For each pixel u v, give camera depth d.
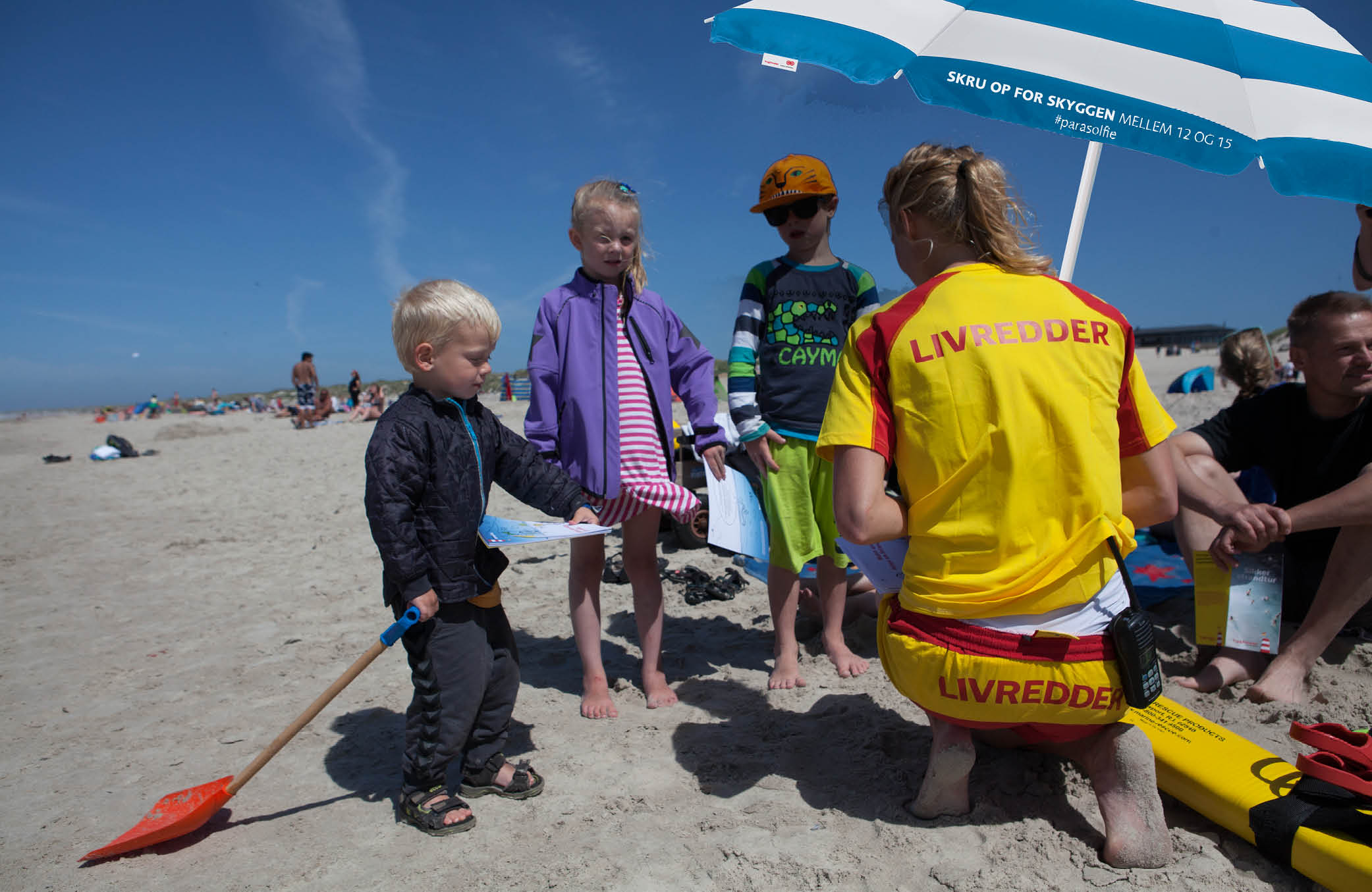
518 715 2.96
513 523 2.41
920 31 2.33
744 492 3.44
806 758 2.50
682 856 2.03
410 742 2.28
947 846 1.98
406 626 2.15
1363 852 1.68
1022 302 1.89
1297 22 2.55
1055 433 1.82
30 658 3.88
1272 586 2.78
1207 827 2.03
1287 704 2.59
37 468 13.18
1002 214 2.02
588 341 2.92
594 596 3.00
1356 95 2.47
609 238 2.87
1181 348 73.44
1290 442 3.03
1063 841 1.96
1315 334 2.80
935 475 1.88
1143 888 1.78
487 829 2.21
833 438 1.95
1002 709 1.88
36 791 2.56
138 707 3.24
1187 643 3.24
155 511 8.44
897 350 1.91
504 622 2.44
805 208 3.09
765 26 2.35
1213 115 2.33
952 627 1.89
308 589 5.09
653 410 3.01
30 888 2.02
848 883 1.87
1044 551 1.84
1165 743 2.16
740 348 3.13
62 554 6.35
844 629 3.76
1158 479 1.98
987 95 2.28
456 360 2.25
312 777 2.60
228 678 3.54
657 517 3.03
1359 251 3.15
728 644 3.72
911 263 2.16
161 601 4.90
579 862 2.01
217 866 2.09
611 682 3.31
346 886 1.98
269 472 11.48
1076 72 2.30
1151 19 2.37
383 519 2.11
